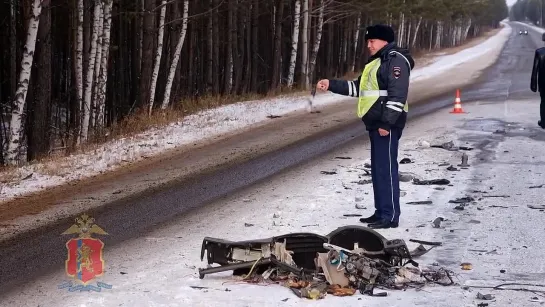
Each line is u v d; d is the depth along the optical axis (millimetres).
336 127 16828
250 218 7852
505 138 13523
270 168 11492
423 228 7105
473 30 113938
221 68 35375
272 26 34750
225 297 5172
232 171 11414
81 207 9141
